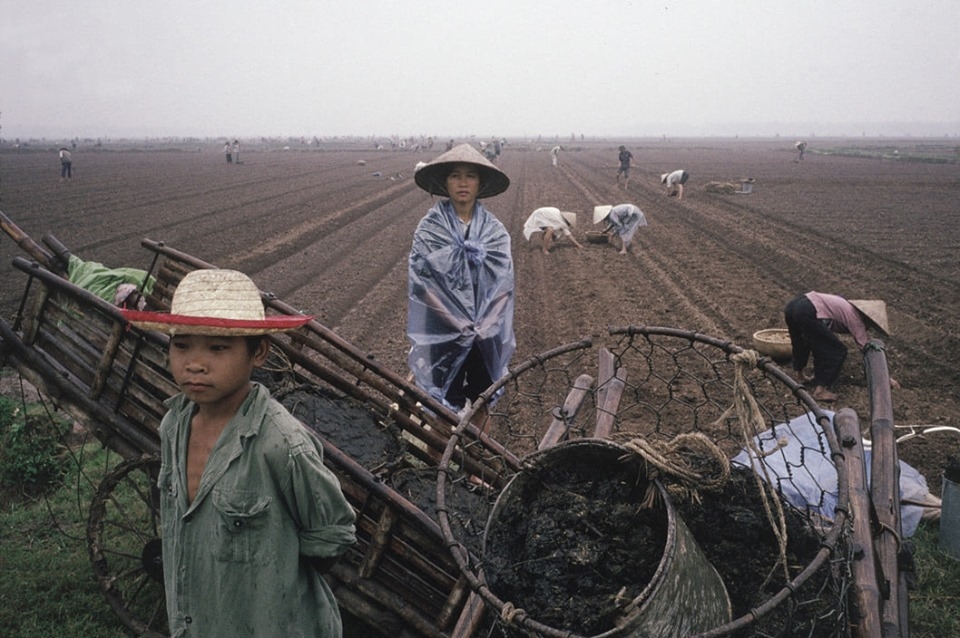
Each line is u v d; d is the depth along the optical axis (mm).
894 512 3736
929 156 74062
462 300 5496
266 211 26766
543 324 11539
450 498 3986
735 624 2289
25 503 5695
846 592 2859
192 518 2359
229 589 2350
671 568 2484
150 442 4191
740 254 17781
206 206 28578
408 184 39781
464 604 3426
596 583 2668
